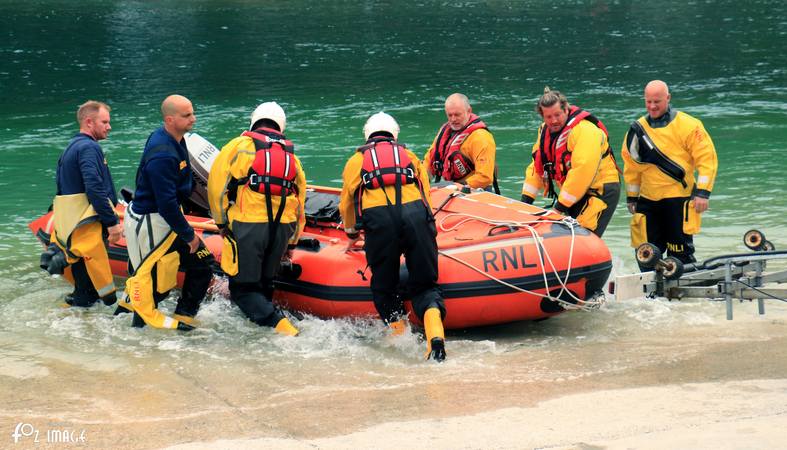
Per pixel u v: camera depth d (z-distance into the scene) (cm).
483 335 843
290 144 813
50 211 1020
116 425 611
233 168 794
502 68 2834
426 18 4459
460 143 973
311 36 3775
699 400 621
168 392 679
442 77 2669
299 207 832
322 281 828
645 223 947
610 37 3609
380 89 2475
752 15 4341
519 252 808
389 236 764
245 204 798
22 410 644
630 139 937
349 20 4397
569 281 809
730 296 761
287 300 859
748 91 2331
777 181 1402
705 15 4397
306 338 803
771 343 757
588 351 763
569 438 559
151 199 814
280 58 3127
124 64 3016
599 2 5188
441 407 630
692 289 788
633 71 2727
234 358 760
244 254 802
